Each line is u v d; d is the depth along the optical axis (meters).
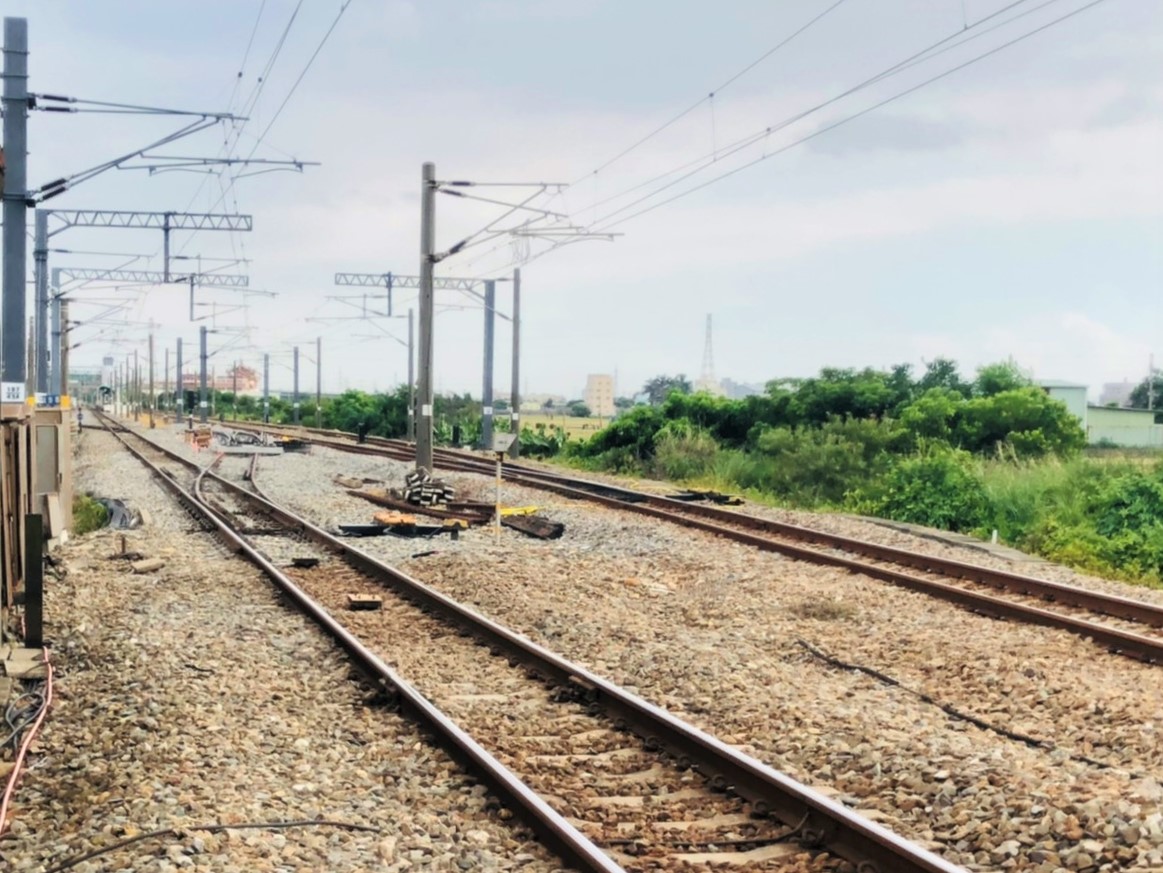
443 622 12.62
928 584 14.14
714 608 13.36
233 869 5.77
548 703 9.36
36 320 32.19
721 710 9.12
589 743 8.28
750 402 42.59
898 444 33.22
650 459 39.59
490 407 47.88
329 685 9.92
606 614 12.96
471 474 34.00
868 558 17.44
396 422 69.44
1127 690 9.48
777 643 11.59
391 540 19.84
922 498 24.16
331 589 14.90
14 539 12.91
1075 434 33.59
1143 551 18.12
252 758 7.70
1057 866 5.93
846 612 13.02
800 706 9.06
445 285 50.50
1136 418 64.62
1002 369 40.06
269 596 14.27
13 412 12.94
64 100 20.33
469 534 20.72
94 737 8.35
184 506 26.31
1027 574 16.25
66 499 20.45
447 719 8.18
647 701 9.41
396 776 7.54
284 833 6.36
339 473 35.88
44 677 10.26
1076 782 6.99
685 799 7.17
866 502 26.11
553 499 26.59
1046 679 9.80
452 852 6.19
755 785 7.09
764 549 18.06
